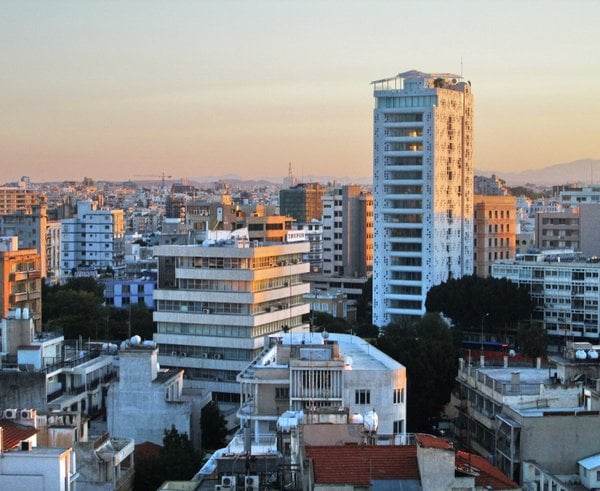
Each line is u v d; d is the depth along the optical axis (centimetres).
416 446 10850
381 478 10544
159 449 18050
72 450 12419
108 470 14562
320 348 17825
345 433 12188
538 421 15325
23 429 13300
